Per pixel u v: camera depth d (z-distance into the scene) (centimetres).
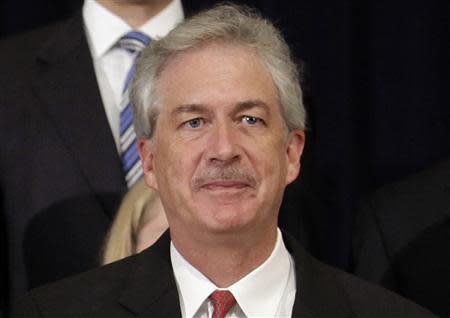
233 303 357
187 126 352
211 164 346
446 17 612
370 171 616
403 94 616
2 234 479
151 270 367
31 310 367
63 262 471
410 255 471
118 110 505
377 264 472
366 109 617
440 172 489
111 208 476
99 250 462
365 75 616
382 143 617
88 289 369
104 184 480
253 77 352
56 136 487
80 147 486
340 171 608
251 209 347
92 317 361
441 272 468
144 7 516
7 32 610
